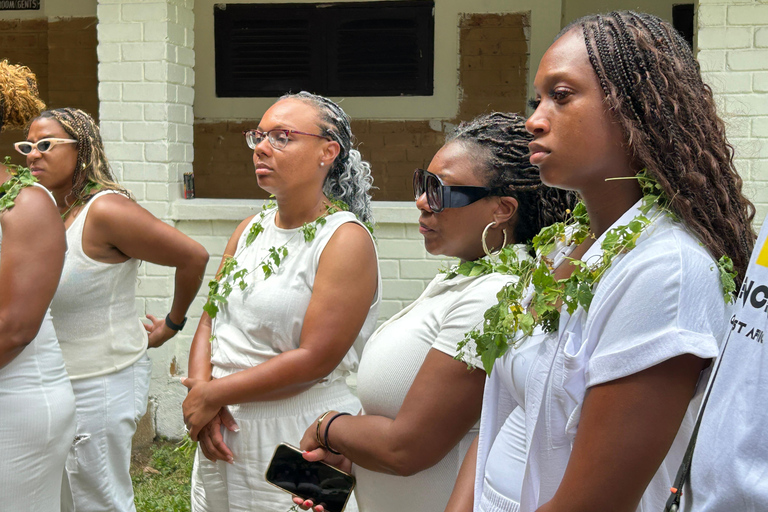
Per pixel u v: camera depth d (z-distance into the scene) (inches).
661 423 42.3
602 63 44.8
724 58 163.3
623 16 46.7
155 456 183.8
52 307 107.5
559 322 47.8
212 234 190.5
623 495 42.9
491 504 53.6
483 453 55.9
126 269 112.8
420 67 275.7
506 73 270.5
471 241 68.3
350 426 68.9
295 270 91.6
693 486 40.6
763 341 39.3
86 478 109.0
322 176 96.0
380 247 187.9
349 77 280.7
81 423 108.1
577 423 46.1
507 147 66.3
